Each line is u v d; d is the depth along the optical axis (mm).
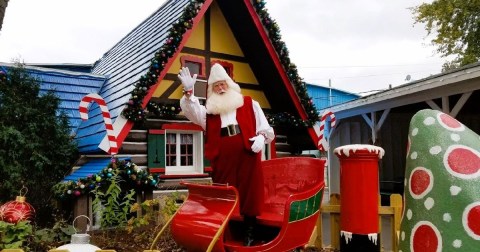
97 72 12625
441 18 20438
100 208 6543
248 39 9203
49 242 5520
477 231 1401
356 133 13695
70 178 7316
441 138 1545
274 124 9234
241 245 3982
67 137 7512
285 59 8828
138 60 8570
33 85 7387
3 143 6695
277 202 4602
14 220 5473
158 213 6582
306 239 3979
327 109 12766
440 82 8516
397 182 11609
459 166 1479
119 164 6781
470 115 11867
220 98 4172
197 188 3752
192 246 3615
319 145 8406
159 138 8133
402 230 1617
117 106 7504
